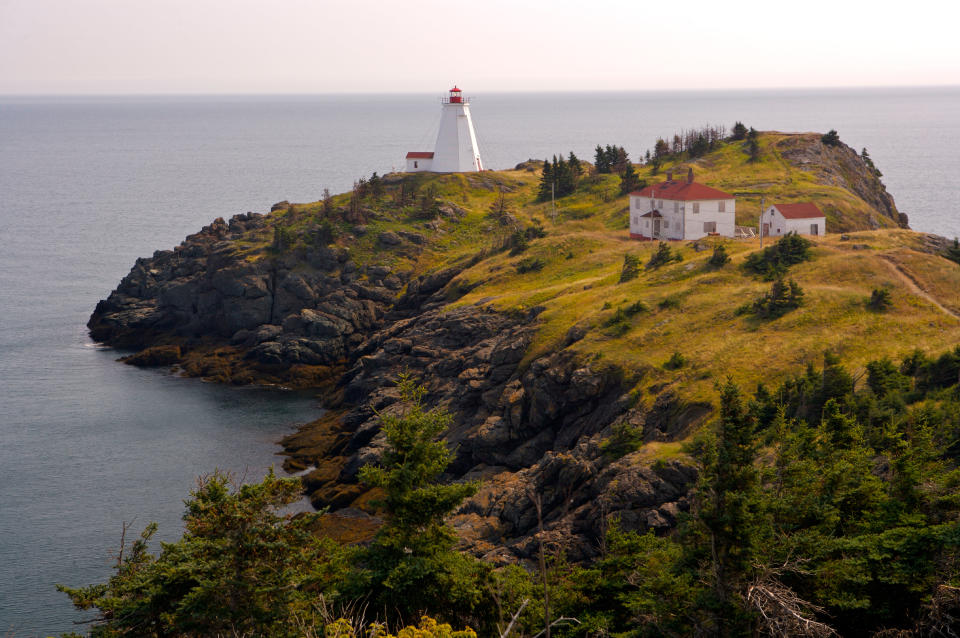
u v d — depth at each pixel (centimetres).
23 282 17838
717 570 3322
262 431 9750
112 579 3494
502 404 8369
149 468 8612
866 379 6769
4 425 9781
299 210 15962
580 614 3869
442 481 8094
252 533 3228
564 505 6525
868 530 4019
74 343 13325
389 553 3638
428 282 12744
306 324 12162
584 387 7712
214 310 13062
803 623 3109
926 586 3562
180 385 11388
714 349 7681
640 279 9888
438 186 16975
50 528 7281
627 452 6506
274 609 3172
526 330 9131
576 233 13250
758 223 13300
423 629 2741
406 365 10344
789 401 6556
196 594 3119
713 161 17000
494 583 3709
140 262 14788
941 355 6469
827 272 8956
